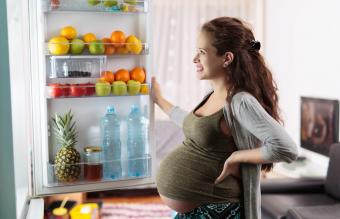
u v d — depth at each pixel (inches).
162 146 185.9
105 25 84.0
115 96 84.1
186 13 196.5
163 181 74.0
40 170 79.2
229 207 71.5
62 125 79.4
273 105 72.9
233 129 69.2
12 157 65.6
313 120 159.0
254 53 72.1
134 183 84.0
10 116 65.2
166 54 197.0
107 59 84.7
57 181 80.4
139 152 86.1
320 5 160.2
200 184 70.7
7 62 64.6
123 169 86.0
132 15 85.5
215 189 70.5
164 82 197.9
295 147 66.1
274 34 196.1
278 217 117.5
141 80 84.0
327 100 149.3
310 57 168.4
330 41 154.6
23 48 83.2
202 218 71.5
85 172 81.8
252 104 66.1
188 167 71.5
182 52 197.5
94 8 79.6
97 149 81.4
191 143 72.9
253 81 69.2
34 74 77.3
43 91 77.4
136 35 86.0
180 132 187.5
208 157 70.7
